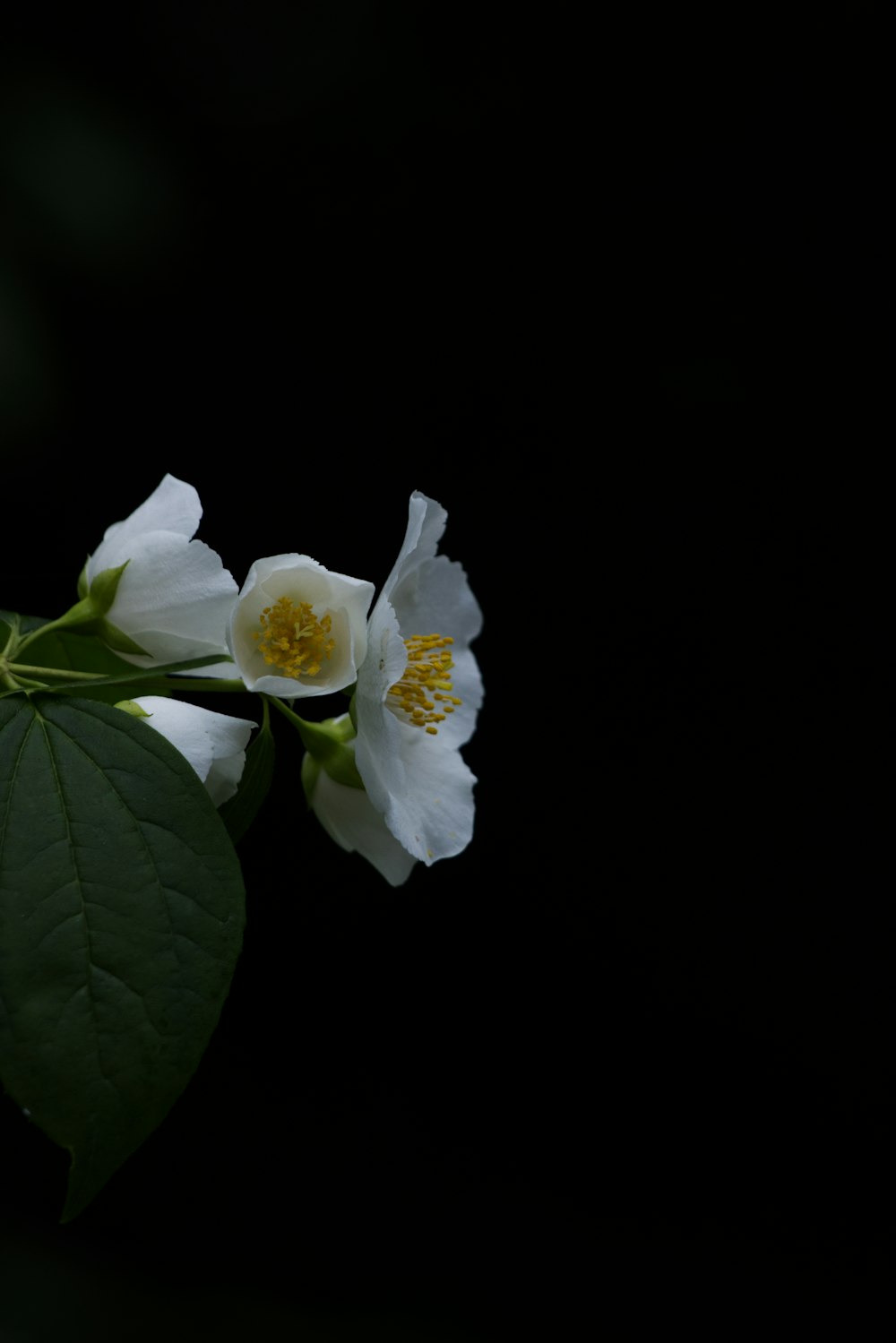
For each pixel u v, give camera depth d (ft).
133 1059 1.33
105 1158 1.32
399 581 1.47
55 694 1.38
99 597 1.43
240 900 1.36
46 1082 1.33
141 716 1.41
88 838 1.35
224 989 1.35
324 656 1.43
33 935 1.34
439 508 1.47
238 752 1.42
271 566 1.41
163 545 1.43
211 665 1.43
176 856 1.36
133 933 1.34
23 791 1.36
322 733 1.47
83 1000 1.34
